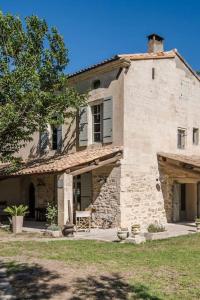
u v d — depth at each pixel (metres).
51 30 16.20
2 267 8.13
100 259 9.02
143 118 15.97
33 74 15.02
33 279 7.18
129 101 15.43
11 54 15.42
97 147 16.34
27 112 15.62
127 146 15.29
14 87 14.91
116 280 7.12
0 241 11.95
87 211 14.59
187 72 18.50
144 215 15.73
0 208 19.42
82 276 7.41
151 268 8.09
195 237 12.56
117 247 10.69
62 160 15.62
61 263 8.56
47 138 19.25
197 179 16.77
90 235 13.30
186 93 18.30
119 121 15.35
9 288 6.59
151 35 17.81
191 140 18.45
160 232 12.78
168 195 17.03
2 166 20.80
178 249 10.37
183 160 15.34
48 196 18.55
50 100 15.81
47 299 6.02
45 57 16.28
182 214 18.27
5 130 15.73
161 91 16.86
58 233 13.16
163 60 17.05
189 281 7.05
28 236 13.20
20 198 19.91
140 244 11.23
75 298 6.07
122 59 15.02
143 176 15.83
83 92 17.28
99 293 6.33
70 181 13.91
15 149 17.47
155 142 16.44
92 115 16.97
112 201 15.22
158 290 6.48
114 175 15.23
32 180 19.88
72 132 17.72
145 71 16.17
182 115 17.97
